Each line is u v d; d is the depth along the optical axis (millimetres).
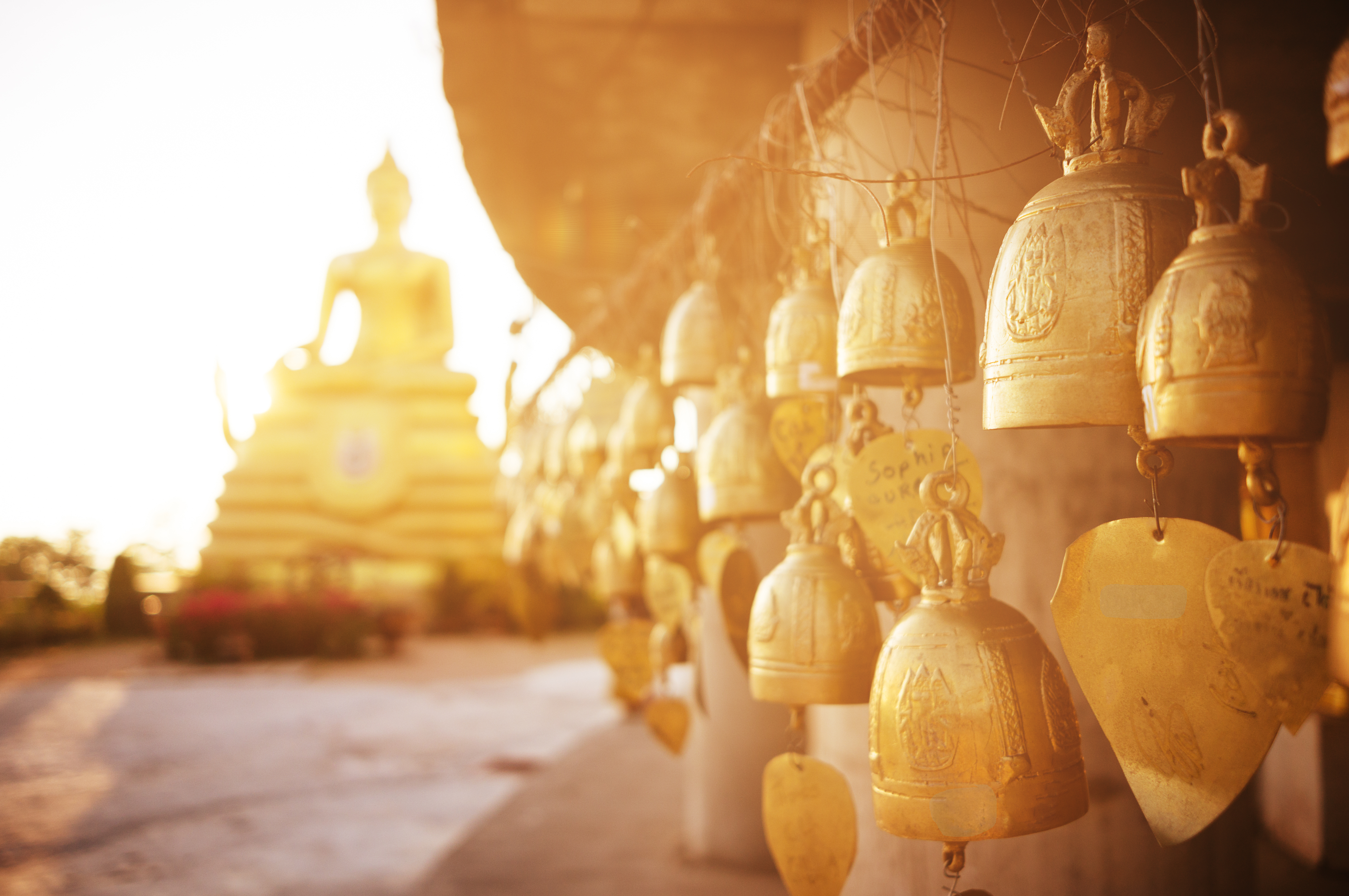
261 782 6664
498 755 7535
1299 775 3857
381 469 21938
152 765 7254
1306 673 751
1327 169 2785
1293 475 3363
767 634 1152
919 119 1618
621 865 3895
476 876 3830
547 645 17969
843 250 1426
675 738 2383
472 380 23328
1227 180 781
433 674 13352
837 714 1899
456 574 20281
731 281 2412
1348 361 3955
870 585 1188
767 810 1271
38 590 20328
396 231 23984
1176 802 823
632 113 4082
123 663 15172
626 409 2475
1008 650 854
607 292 4723
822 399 1541
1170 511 1606
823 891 1225
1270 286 665
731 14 3412
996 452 1657
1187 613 824
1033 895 1579
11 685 12484
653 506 2086
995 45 1515
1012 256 842
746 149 1890
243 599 15766
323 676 13211
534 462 4191
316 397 22766
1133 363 779
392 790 6359
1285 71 2502
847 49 1383
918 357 1062
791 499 1613
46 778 6828
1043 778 837
